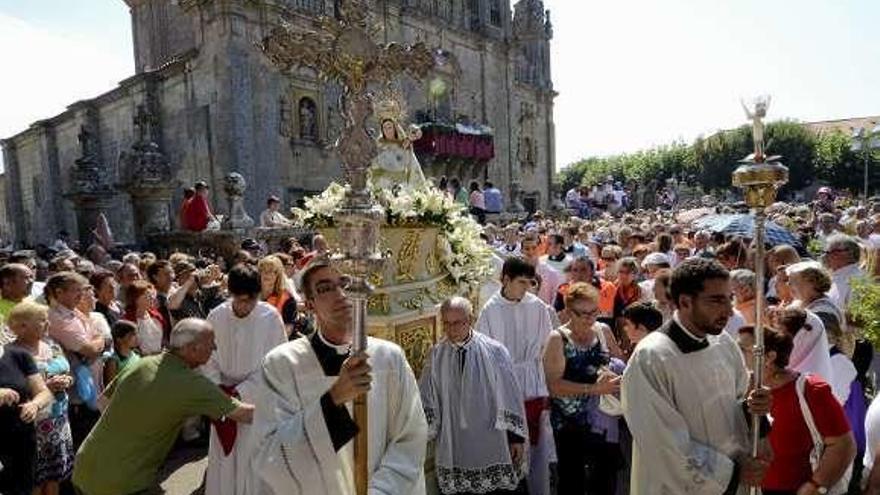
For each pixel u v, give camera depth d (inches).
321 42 141.4
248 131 1005.8
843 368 211.2
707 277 133.8
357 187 123.4
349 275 119.3
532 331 237.0
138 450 179.0
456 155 1363.2
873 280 232.2
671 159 2790.4
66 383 219.1
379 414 134.2
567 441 218.1
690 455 129.5
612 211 1621.6
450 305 202.4
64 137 1454.2
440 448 202.1
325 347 133.5
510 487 201.6
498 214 1192.8
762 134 132.6
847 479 175.9
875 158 2348.7
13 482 198.8
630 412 137.2
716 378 137.3
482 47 1549.0
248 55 1007.6
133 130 1207.6
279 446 119.7
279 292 292.2
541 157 1819.6
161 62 1284.4
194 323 187.8
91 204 845.8
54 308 253.6
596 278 366.6
